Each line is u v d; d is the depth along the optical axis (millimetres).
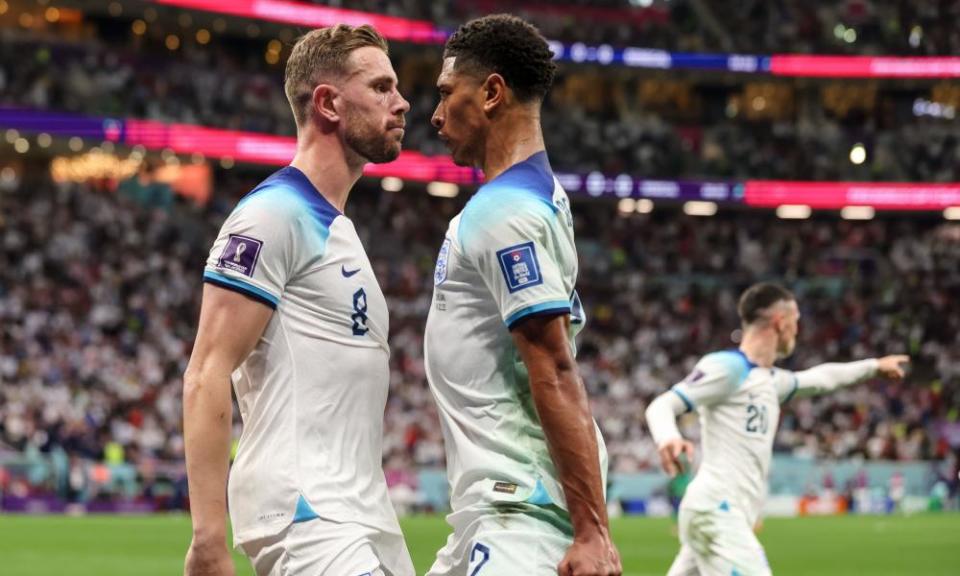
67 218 52219
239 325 6027
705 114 72812
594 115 71500
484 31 5988
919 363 59750
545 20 68438
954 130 70375
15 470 37625
